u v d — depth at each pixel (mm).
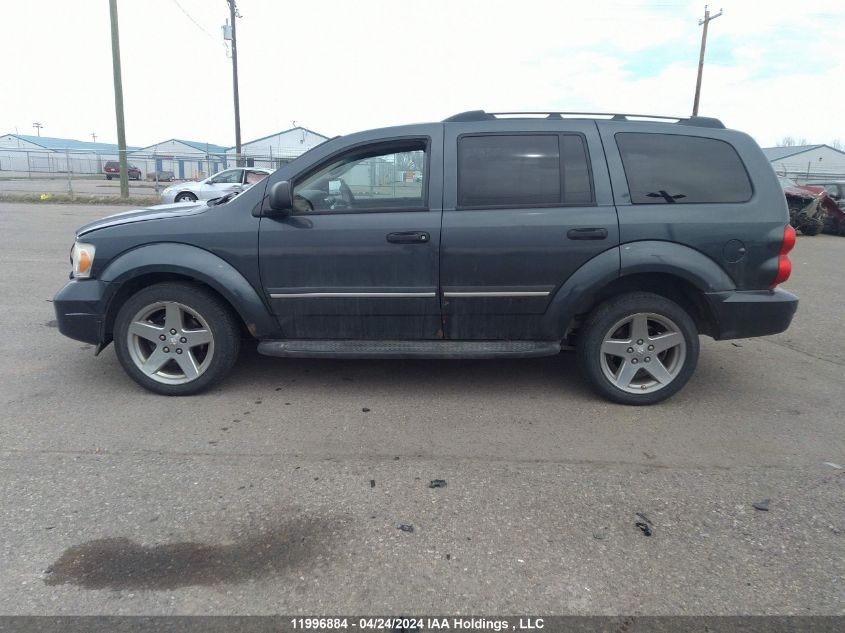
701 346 5902
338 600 2410
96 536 2770
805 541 2812
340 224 4121
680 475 3383
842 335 6348
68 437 3715
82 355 5211
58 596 2400
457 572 2574
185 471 3340
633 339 4250
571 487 3242
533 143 4195
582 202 4121
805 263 12078
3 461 3412
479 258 4098
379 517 2947
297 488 3191
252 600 2400
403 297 4172
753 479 3350
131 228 4238
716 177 4203
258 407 4211
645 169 4180
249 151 45406
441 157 4180
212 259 4141
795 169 48844
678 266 4051
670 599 2441
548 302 4172
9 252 10320
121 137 23266
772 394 4609
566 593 2465
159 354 4324
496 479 3312
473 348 4250
